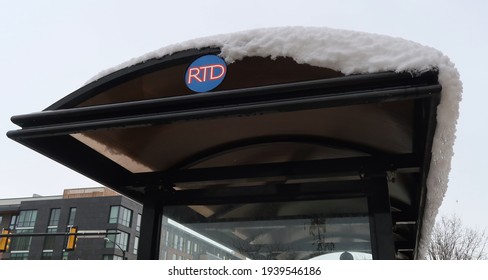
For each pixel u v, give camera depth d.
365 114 3.08
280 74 2.67
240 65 2.60
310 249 3.18
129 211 49.19
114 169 3.80
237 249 3.34
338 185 3.20
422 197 3.40
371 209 3.06
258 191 3.40
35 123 2.64
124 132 3.34
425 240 5.18
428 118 2.29
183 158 3.87
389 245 2.91
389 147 3.49
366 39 2.27
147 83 2.87
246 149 3.77
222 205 3.51
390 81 2.12
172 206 3.61
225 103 2.30
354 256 3.06
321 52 2.33
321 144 3.60
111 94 2.88
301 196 3.29
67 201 49.19
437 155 2.68
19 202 53.34
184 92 2.97
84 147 3.47
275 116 3.25
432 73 2.03
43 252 47.03
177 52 2.66
